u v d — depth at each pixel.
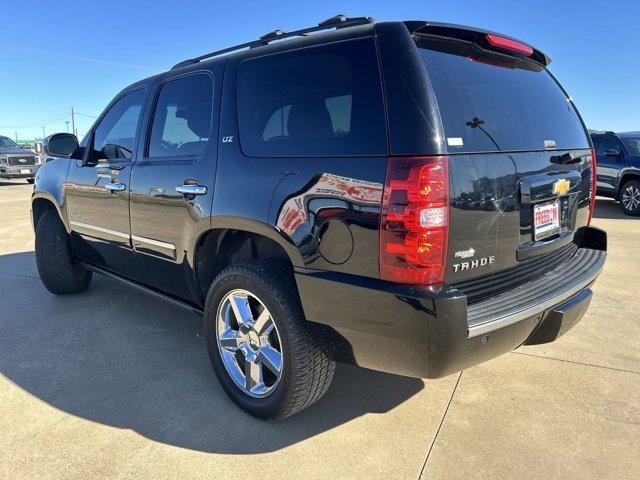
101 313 4.24
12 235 7.89
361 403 2.82
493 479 2.20
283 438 2.50
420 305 1.93
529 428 2.57
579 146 2.99
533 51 2.72
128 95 3.68
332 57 2.28
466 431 2.55
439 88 2.09
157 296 3.46
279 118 2.47
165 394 2.91
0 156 17.66
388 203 1.97
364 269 2.07
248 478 2.21
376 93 2.09
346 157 2.12
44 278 4.53
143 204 3.26
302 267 2.27
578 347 3.53
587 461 2.31
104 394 2.91
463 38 2.32
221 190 2.65
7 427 2.59
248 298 2.62
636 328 3.88
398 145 1.98
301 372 2.38
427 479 2.20
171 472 2.25
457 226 2.01
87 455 2.36
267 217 2.39
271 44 2.62
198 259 2.94
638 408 2.75
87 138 4.04
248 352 2.64
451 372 2.08
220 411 2.73
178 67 3.35
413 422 2.63
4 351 3.49
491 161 2.18
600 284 5.10
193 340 3.68
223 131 2.72
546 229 2.58
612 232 8.32
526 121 2.55
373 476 2.22
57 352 3.47
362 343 2.17
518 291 2.43
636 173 10.26
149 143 3.32
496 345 2.18
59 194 4.24
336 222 2.13
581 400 2.83
